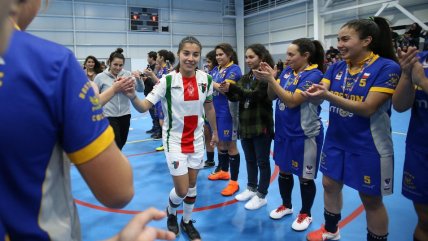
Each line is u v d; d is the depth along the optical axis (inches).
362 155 79.5
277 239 103.9
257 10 762.8
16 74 19.9
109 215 121.2
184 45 96.1
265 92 115.6
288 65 106.7
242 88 119.3
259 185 127.0
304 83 97.4
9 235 21.3
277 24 717.3
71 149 23.3
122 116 152.6
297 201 133.2
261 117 119.0
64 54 22.7
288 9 684.7
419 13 458.3
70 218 25.9
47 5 25.4
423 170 71.7
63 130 22.6
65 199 25.3
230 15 789.9
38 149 21.2
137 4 695.7
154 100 93.7
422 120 71.4
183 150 98.2
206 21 771.4
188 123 98.0
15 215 21.2
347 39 79.3
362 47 78.9
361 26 77.7
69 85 22.3
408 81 68.6
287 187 116.6
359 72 80.0
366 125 78.7
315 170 104.9
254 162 132.8
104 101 75.0
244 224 114.4
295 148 104.4
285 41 703.7
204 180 161.2
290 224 113.5
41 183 22.0
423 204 73.9
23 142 20.3
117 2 676.7
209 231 109.8
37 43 21.9
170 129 98.4
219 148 163.0
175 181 98.3
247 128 120.8
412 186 74.3
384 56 80.7
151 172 173.6
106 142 24.7
